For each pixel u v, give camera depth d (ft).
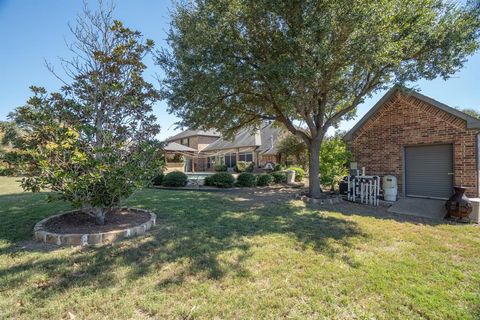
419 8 25.23
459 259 13.96
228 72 25.30
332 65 25.81
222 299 9.86
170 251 14.19
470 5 26.03
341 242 16.22
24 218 20.63
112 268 12.17
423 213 25.31
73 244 14.99
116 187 16.83
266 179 48.42
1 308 9.18
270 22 25.23
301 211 25.14
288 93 26.71
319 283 11.13
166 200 29.48
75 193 16.12
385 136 33.91
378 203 29.73
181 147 103.50
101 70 19.45
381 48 23.02
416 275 11.96
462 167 27.45
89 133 17.03
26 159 16.20
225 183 44.70
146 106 21.09
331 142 39.63
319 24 21.93
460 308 9.52
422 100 30.32
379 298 10.13
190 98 30.60
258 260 13.28
